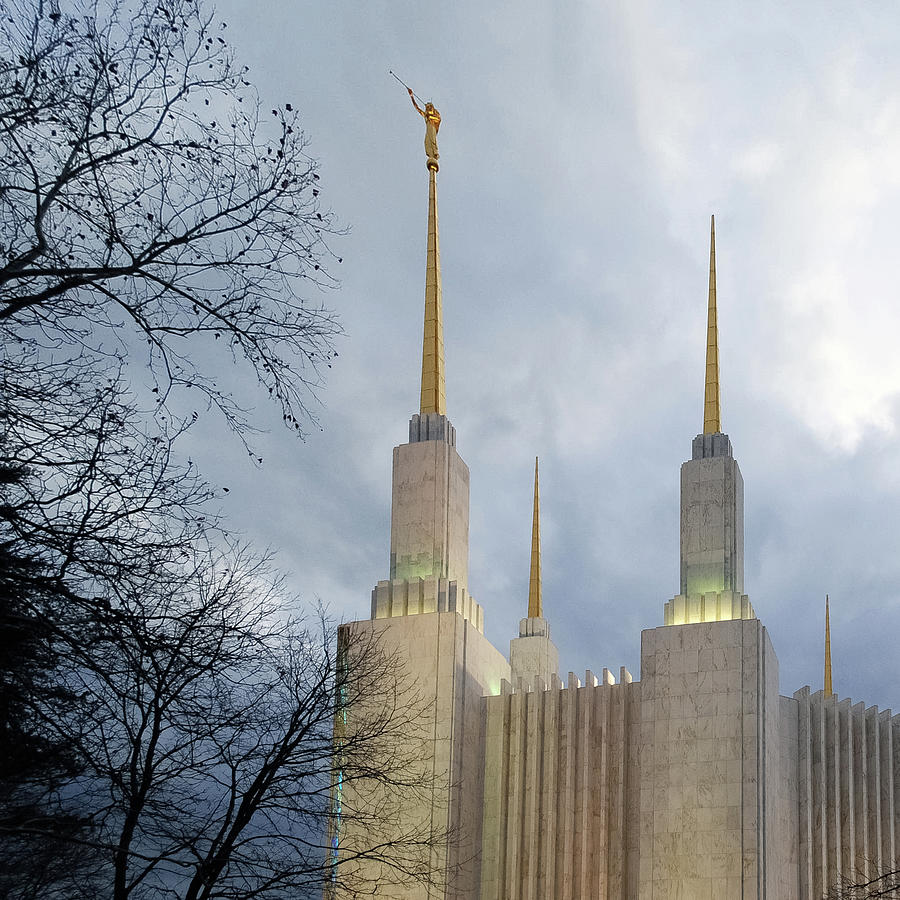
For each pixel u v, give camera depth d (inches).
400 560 2206.0
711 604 2074.3
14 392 580.4
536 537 2684.5
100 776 676.7
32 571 586.9
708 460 2154.3
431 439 2272.4
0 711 609.3
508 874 2071.9
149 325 601.3
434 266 2402.8
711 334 2277.3
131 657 630.5
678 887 1915.6
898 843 2084.2
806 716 2119.8
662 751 2000.5
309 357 650.2
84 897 673.0
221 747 793.6
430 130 2464.3
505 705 2158.0
